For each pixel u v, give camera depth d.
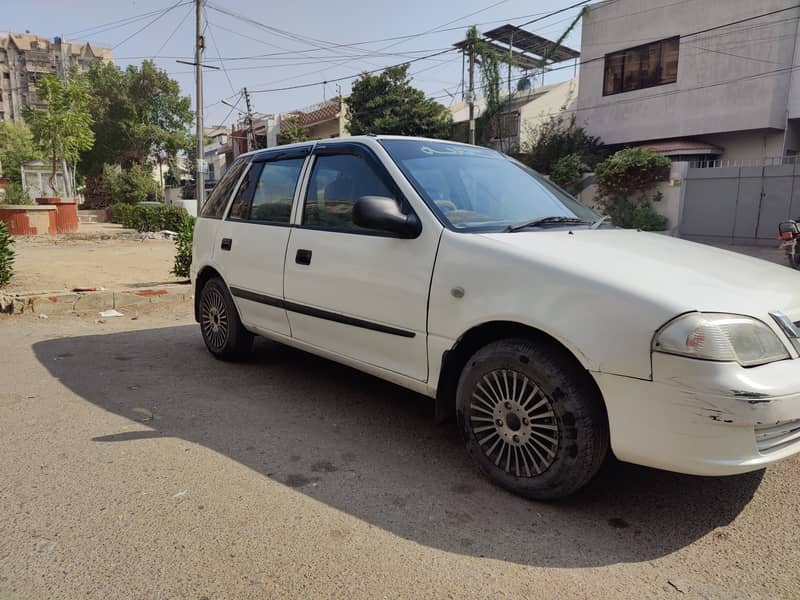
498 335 2.93
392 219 3.06
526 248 2.78
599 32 23.95
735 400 2.17
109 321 6.59
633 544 2.42
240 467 3.04
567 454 2.56
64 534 2.39
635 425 2.36
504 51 30.62
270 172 4.43
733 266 2.87
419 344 3.09
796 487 2.92
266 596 2.05
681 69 21.48
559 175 21.91
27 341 5.59
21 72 97.69
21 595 2.02
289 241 3.95
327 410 3.91
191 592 2.06
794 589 2.14
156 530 2.44
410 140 3.77
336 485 2.88
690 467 2.27
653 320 2.30
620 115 23.72
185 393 4.19
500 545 2.40
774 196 17.59
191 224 8.90
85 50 92.50
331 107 35.81
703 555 2.35
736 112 20.17
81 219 28.58
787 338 2.36
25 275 9.09
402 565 2.25
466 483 2.93
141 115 41.31
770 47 19.17
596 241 3.06
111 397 4.07
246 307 4.51
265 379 4.54
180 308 7.34
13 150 47.00
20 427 3.51
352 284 3.43
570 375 2.54
